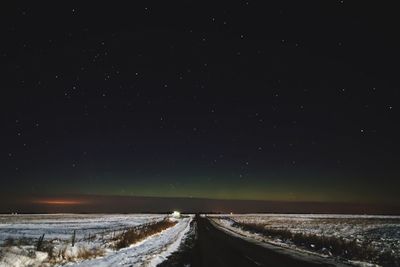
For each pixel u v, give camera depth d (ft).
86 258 60.18
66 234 126.72
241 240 98.58
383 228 188.44
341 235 135.74
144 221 262.06
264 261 55.88
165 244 86.38
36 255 53.72
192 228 158.10
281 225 219.82
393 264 53.01
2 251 51.85
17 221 250.16
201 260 56.90
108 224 211.00
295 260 57.31
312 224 241.35
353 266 50.93
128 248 78.02
